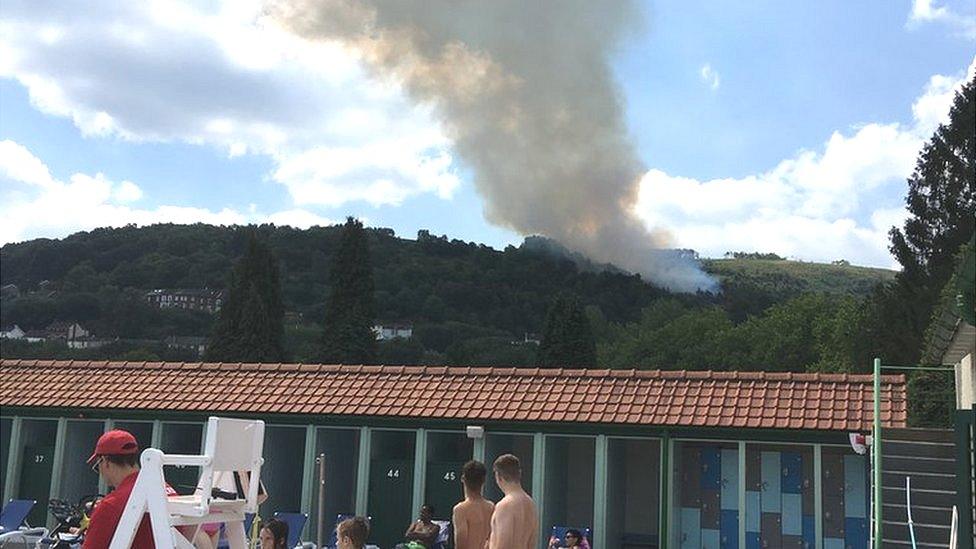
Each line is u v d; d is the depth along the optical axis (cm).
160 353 7294
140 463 535
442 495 1727
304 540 1738
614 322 9125
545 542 1680
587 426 1655
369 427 1755
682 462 1762
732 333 7344
